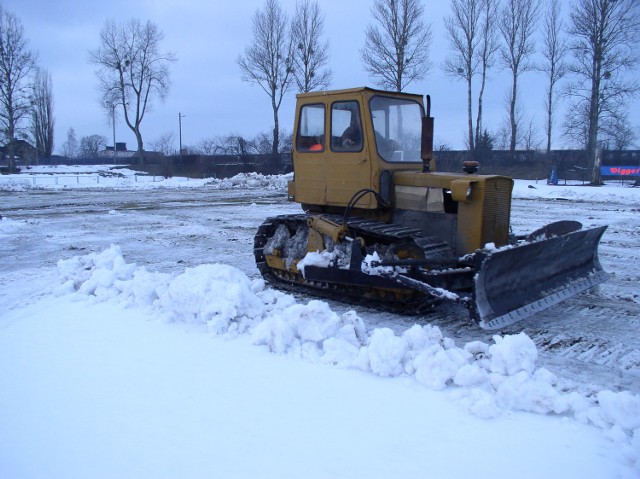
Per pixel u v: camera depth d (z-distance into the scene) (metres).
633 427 3.55
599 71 33.00
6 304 6.83
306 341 4.91
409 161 6.82
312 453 3.34
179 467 3.21
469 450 3.36
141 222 15.22
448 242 6.16
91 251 10.79
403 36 37.03
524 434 3.54
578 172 34.56
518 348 4.29
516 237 6.55
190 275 5.97
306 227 7.32
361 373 4.43
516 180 33.97
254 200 22.39
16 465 3.27
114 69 53.28
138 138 54.66
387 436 3.51
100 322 5.80
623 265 9.10
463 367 4.14
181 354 4.88
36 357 4.90
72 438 3.55
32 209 18.70
